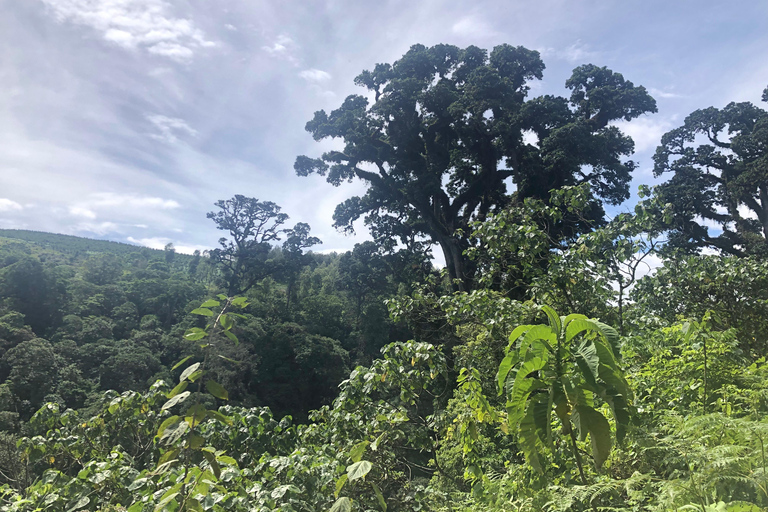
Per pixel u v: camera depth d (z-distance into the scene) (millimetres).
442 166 32625
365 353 48438
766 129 25656
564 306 8672
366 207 35656
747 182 26031
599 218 20984
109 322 44812
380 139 34906
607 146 26922
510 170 31484
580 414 2949
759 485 2346
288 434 6496
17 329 35062
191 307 50938
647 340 5773
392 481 5828
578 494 3006
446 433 5938
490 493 4051
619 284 7926
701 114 29250
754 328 8453
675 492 2486
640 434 3457
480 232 9414
